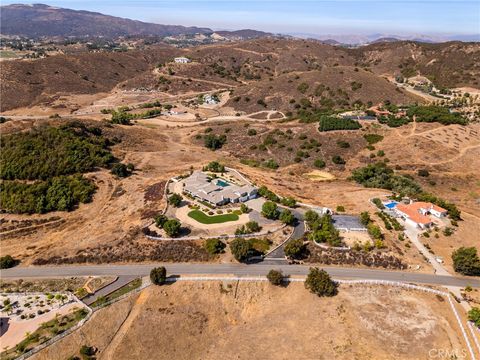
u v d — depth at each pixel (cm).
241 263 8306
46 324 6750
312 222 9594
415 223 9731
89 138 14925
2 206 10831
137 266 8312
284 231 9388
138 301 7269
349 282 7712
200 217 9969
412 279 7900
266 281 7681
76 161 12631
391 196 11425
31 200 10806
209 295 7444
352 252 8594
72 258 8581
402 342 6400
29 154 12406
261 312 7188
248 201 10944
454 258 8175
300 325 6838
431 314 6969
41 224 10281
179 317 7000
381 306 7138
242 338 6706
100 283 7769
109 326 6762
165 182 12131
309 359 6209
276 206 10000
